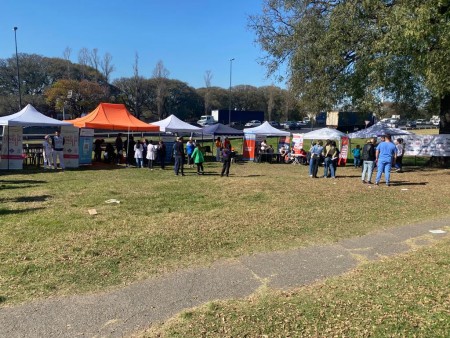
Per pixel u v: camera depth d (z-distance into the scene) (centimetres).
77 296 468
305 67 1880
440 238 734
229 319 403
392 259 607
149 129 2433
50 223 810
